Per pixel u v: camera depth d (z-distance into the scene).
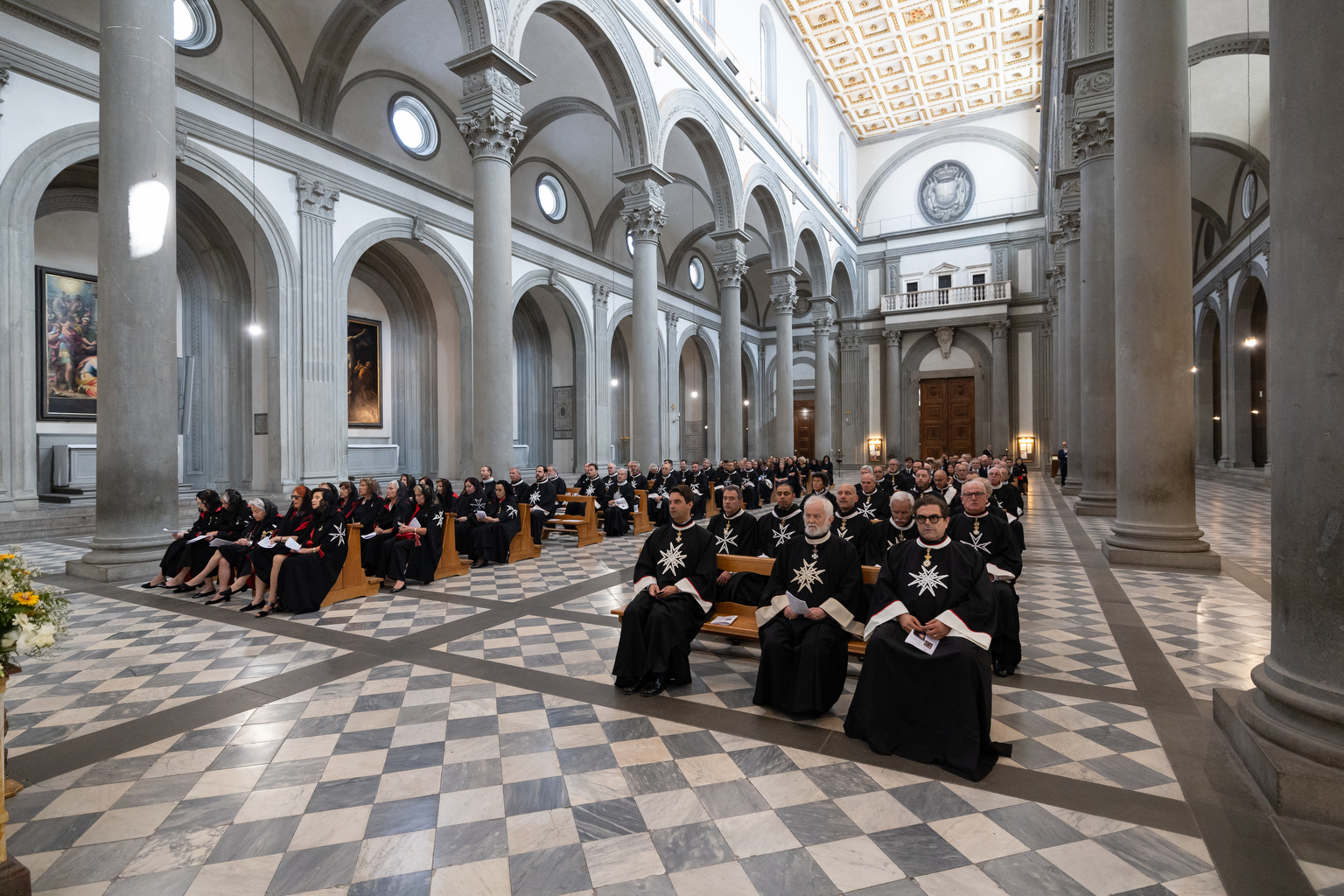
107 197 7.89
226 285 15.41
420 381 20.08
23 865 2.48
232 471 15.54
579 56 17.00
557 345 25.03
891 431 33.19
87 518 12.01
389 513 8.59
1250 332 21.62
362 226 16.36
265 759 3.61
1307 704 2.99
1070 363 17.27
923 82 29.62
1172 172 8.06
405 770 3.48
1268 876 2.55
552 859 2.73
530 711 4.24
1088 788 3.22
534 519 10.58
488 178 10.90
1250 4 13.47
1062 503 16.30
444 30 16.30
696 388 35.03
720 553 6.08
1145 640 5.51
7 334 10.77
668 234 29.09
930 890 2.52
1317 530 3.01
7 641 2.43
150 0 8.00
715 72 18.61
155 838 2.89
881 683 3.71
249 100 13.91
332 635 5.94
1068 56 15.82
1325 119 2.92
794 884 2.56
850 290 33.50
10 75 10.62
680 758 3.60
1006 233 31.70
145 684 4.72
